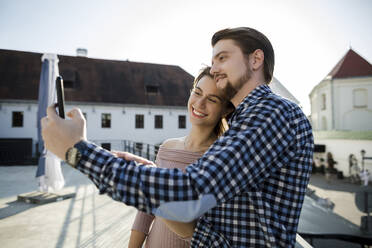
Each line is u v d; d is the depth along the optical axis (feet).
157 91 88.17
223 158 1.92
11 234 12.87
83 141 1.99
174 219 1.80
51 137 1.96
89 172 1.93
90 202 18.97
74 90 79.05
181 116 86.69
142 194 1.78
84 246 11.57
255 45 2.75
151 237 4.28
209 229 2.56
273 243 2.28
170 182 1.79
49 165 20.18
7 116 68.90
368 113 77.66
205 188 1.79
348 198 36.22
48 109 2.12
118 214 16.15
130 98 83.15
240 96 2.93
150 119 82.94
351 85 79.51
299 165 2.44
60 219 15.16
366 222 16.47
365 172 49.03
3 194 22.36
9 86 71.97
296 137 2.39
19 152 54.75
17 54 80.94
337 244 15.81
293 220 2.42
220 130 4.44
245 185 2.04
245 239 2.41
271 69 2.89
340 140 60.44
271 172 2.31
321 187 46.98
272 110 2.27
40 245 11.64
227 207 2.53
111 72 88.94
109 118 79.41
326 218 17.11
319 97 87.20
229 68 2.76
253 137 2.07
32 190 24.36
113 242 12.01
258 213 2.38
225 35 2.83
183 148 4.60
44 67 20.58
